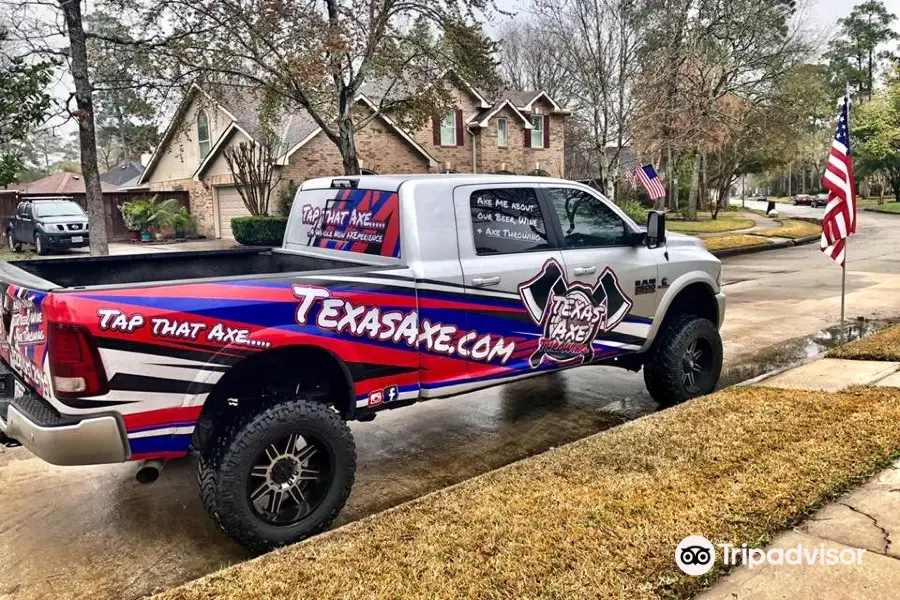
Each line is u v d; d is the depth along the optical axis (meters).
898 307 10.05
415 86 15.08
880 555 2.93
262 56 12.56
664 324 5.57
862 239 22.64
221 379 3.36
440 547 3.06
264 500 3.47
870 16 62.16
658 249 5.36
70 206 20.14
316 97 13.62
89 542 3.60
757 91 29.47
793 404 4.93
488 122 26.34
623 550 2.98
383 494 4.15
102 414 3.02
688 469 3.82
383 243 4.16
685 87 19.05
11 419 3.28
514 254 4.43
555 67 31.83
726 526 3.17
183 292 3.19
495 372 4.37
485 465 4.60
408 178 4.18
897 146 40.38
